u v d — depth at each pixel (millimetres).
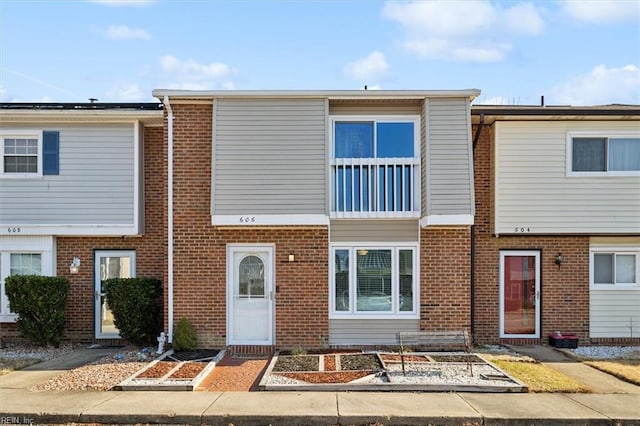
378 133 10867
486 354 10141
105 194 11414
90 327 11562
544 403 7039
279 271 10617
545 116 11016
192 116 10656
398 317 10617
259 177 10242
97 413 6676
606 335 11617
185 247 10609
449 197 10211
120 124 11469
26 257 11633
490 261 11672
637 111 10867
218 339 10531
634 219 11211
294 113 10391
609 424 6441
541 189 11258
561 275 11680
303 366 8867
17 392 7562
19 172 11430
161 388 7727
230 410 6773
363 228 10742
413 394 7461
